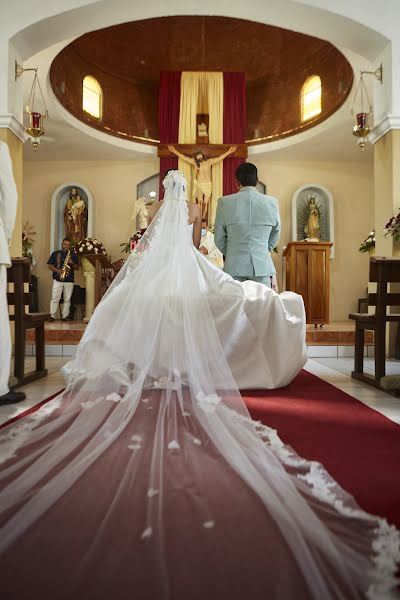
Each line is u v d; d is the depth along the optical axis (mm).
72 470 1386
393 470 1621
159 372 2535
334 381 3760
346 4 5664
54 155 10617
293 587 896
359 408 2658
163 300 2645
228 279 3270
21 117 5988
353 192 10914
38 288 10742
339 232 10852
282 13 5852
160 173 10312
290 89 10484
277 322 3211
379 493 1412
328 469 1628
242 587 898
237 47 10281
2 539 1045
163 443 1682
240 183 3779
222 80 10398
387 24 5680
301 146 10023
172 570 948
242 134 10352
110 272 9984
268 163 10945
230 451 1555
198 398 2219
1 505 1216
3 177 2980
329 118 9047
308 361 5340
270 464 1470
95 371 2447
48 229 10852
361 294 10781
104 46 9930
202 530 1109
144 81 10984
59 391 3232
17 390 3277
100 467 1493
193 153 10195
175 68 10727
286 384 3324
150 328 2535
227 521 1153
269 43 10078
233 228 3646
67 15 5664
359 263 10828
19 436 1812
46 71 7578
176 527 1124
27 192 10914
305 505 1183
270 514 1179
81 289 10305
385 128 5723
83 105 9797
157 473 1425
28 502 1204
